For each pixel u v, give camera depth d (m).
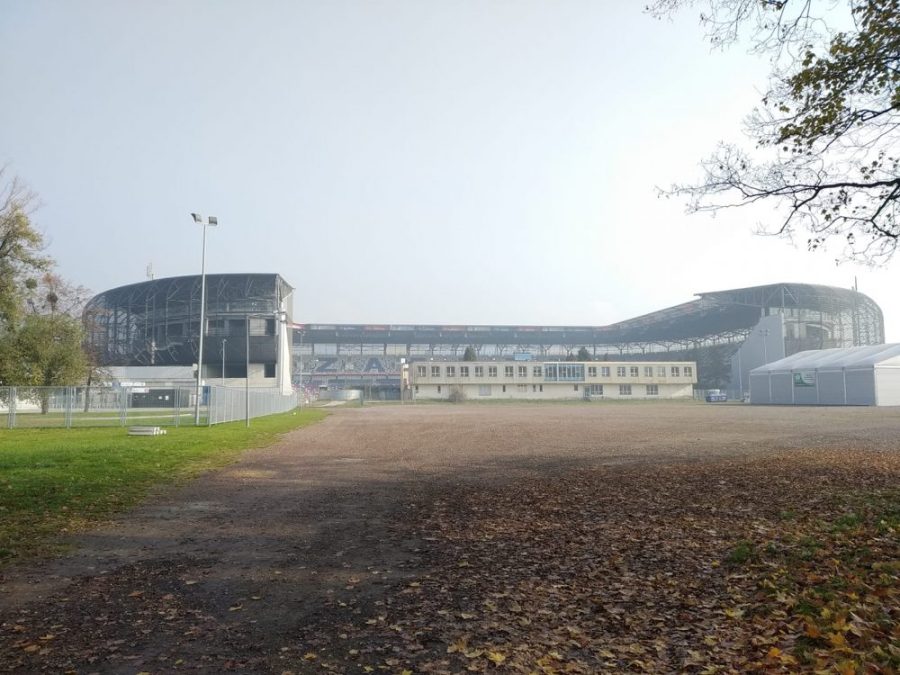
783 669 4.49
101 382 64.44
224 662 4.88
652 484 13.52
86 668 4.77
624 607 6.01
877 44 9.18
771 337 120.12
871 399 69.94
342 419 48.84
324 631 5.53
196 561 7.91
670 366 126.19
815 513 9.70
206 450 21.91
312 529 9.75
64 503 11.60
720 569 7.12
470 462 18.59
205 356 109.62
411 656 4.98
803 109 10.20
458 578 7.09
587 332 169.62
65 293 55.31
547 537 8.94
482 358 162.25
